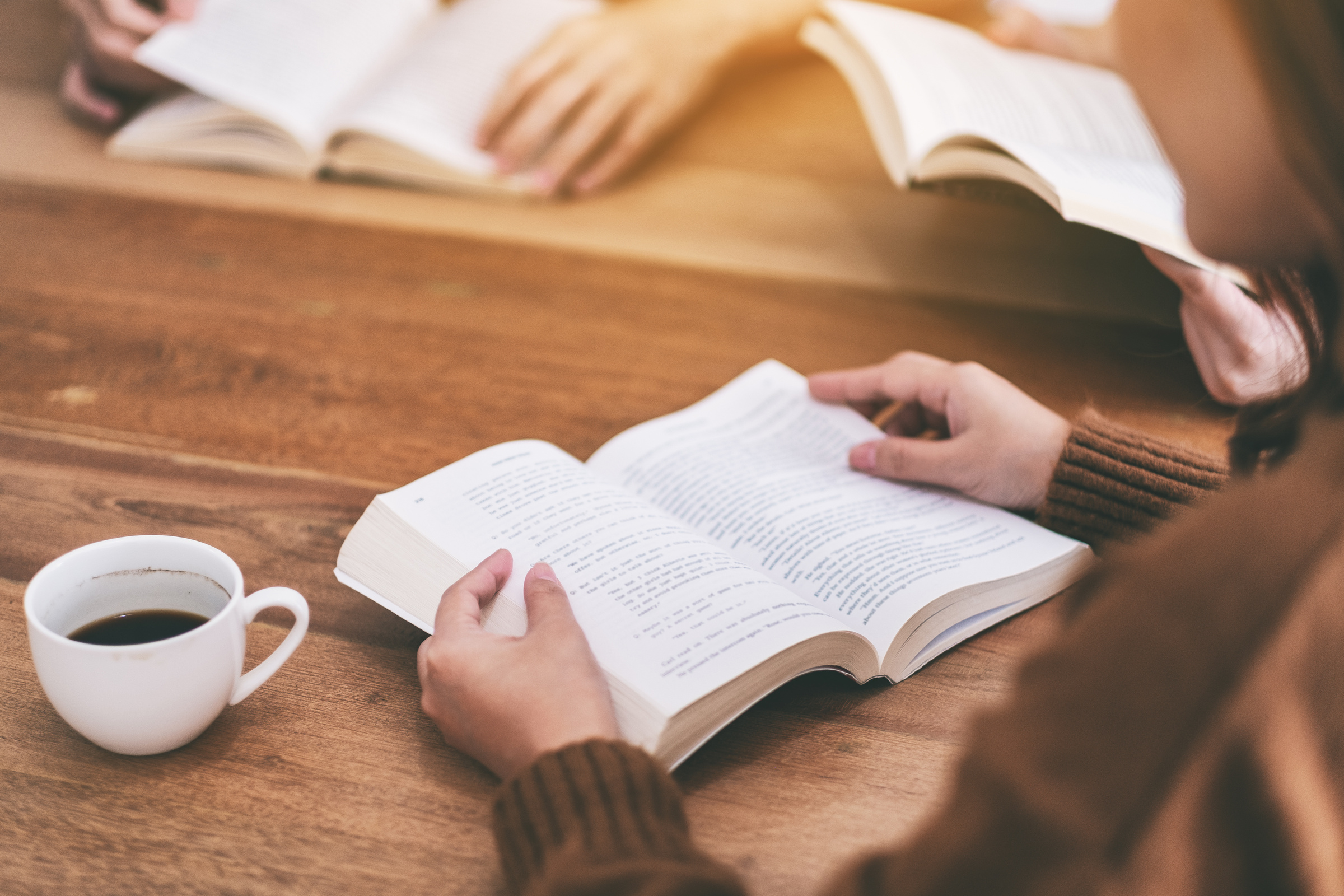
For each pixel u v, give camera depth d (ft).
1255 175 1.46
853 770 2.02
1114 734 1.08
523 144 4.15
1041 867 1.06
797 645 2.02
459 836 1.82
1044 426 2.70
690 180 4.48
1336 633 1.08
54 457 2.74
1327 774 1.09
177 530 2.52
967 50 4.11
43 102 4.68
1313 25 1.19
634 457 2.77
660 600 2.10
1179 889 1.06
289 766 1.93
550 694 1.81
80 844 1.74
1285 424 2.05
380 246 3.92
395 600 2.20
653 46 4.47
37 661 1.79
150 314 3.43
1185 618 1.10
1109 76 4.23
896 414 3.05
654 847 1.50
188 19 4.36
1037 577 2.50
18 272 3.57
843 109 5.08
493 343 3.42
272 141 4.25
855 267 3.97
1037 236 4.26
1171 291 3.94
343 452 2.86
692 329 3.57
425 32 4.86
